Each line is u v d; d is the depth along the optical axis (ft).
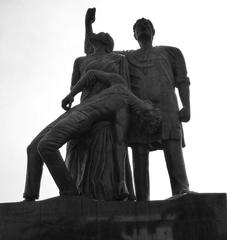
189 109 37.19
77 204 31.58
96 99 36.06
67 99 36.99
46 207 31.58
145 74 38.04
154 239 31.14
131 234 31.19
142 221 31.42
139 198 36.52
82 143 35.81
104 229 31.22
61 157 33.86
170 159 35.78
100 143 35.53
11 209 31.71
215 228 31.42
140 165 37.01
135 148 37.29
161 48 39.24
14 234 31.22
